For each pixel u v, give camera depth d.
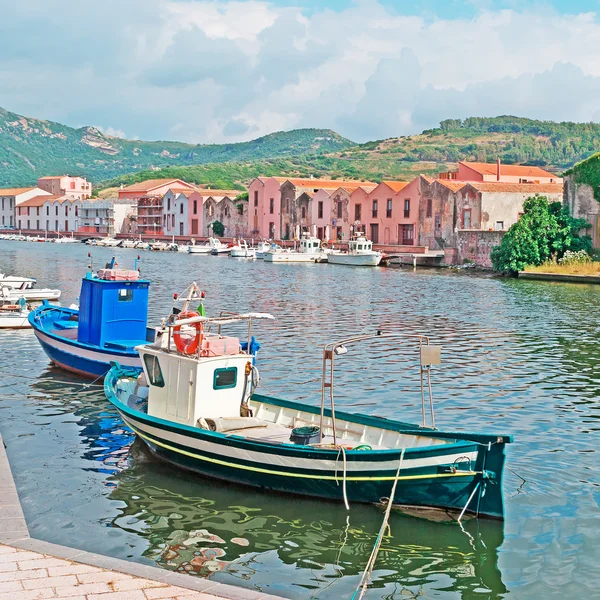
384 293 57.62
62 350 26.77
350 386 25.81
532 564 13.52
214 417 17.78
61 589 10.76
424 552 13.88
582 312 46.31
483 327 39.72
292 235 121.19
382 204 106.06
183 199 140.62
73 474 17.45
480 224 91.19
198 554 13.74
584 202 77.56
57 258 99.50
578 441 19.94
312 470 15.66
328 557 13.70
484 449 14.63
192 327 18.69
